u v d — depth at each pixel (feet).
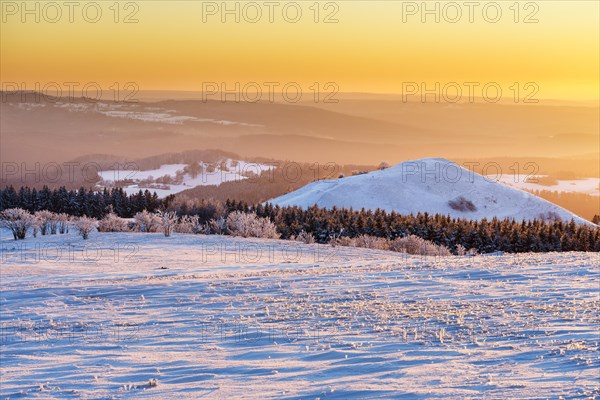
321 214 358.64
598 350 43.96
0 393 40.06
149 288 95.76
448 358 43.98
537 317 60.29
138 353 52.75
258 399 34.99
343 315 65.92
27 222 248.32
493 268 106.63
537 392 32.45
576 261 116.26
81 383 42.09
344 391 35.17
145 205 425.69
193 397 36.27
